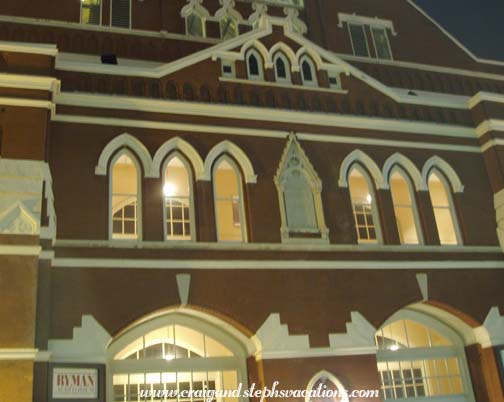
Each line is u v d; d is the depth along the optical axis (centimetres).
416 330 1858
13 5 2189
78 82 1738
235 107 1844
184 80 1845
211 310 1583
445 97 2452
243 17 2464
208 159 1756
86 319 1471
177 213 1739
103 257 1543
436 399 1773
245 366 1659
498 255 1914
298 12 2581
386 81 2431
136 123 1734
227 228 1819
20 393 1260
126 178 1730
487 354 1791
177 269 1590
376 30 2641
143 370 1573
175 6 2375
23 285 1348
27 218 1408
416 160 1981
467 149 2059
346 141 1927
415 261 1811
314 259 1717
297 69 1981
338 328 1658
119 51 2197
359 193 1945
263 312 1617
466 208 1967
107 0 2319
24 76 1568
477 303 1820
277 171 1806
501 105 2128
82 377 1409
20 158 1477
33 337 1312
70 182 1617
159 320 1616
